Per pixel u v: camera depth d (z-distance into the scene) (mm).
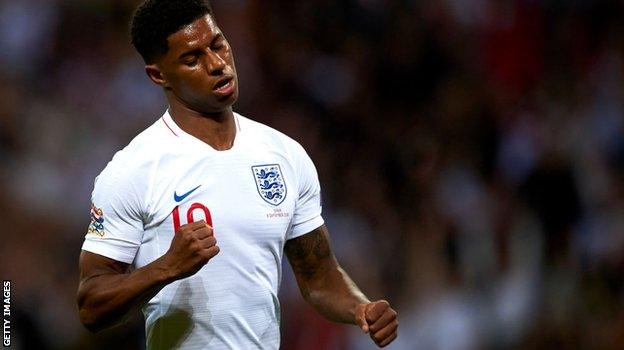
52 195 29828
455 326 28547
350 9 37469
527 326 29000
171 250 11750
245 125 13414
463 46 37750
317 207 14000
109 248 12609
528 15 38875
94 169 30969
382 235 30609
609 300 29375
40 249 28328
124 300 11984
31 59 33594
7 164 29984
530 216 31891
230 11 36250
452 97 35875
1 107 31031
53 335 26000
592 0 39719
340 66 36469
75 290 27578
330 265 14164
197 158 12773
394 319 12992
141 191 12562
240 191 12852
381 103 36031
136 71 33562
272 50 36188
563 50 38656
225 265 12742
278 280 13336
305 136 33625
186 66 12586
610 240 31359
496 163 34531
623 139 36062
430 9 37969
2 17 34156
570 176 32688
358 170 32688
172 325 12852
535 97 37031
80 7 34719
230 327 12852
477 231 31000
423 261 29781
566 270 30484
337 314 13805
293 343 26672
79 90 33031
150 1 12789
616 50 38844
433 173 32906
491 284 29922
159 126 13016
